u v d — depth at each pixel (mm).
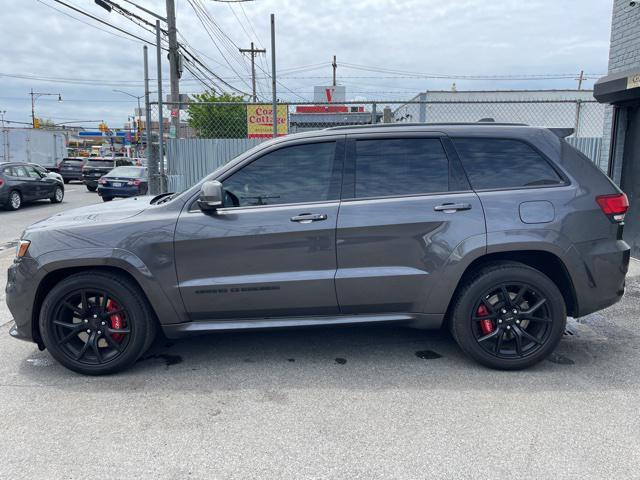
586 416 3301
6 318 5363
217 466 2807
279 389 3725
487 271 3908
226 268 3887
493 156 4023
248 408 3445
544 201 3873
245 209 3930
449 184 3967
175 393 3676
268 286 3885
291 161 4020
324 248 3875
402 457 2871
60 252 3840
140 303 3920
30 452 2943
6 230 12023
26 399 3594
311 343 4629
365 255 3887
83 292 3895
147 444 3021
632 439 3033
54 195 18422
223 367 4129
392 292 3934
